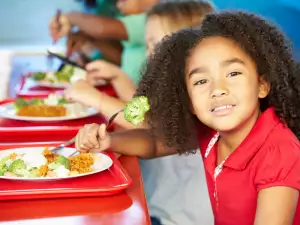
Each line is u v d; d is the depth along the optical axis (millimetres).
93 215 1108
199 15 2420
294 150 1270
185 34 1483
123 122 1864
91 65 2428
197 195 1963
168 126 1587
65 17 3426
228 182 1376
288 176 1235
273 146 1289
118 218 1094
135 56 3264
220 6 4938
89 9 3805
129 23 3314
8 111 1972
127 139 1601
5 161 1367
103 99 1926
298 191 1246
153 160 2076
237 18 1421
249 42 1360
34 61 3760
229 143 1439
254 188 1321
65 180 1271
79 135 1497
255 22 1435
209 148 1521
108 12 3674
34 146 1540
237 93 1318
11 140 1662
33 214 1108
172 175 2035
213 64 1339
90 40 3414
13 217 1092
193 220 1901
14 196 1163
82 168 1335
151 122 1615
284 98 1425
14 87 2867
